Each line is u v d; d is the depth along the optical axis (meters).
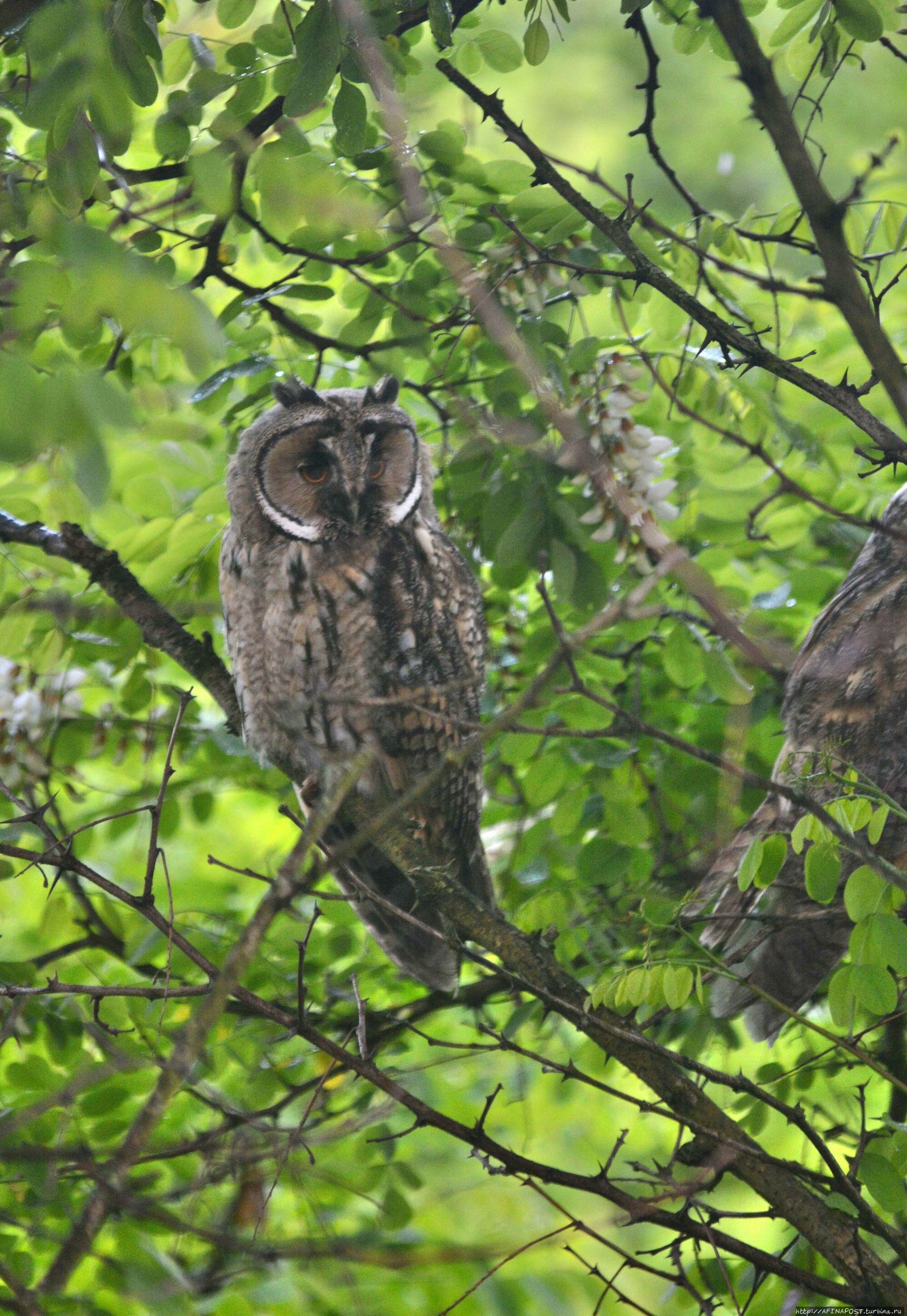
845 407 5.74
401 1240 8.30
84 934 8.61
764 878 5.76
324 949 8.55
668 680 9.21
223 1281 6.55
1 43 6.27
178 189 6.92
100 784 11.09
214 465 9.31
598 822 8.36
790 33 6.67
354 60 6.12
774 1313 6.73
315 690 8.59
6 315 3.89
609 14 21.45
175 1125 7.81
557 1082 9.84
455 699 8.65
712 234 7.11
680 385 8.23
